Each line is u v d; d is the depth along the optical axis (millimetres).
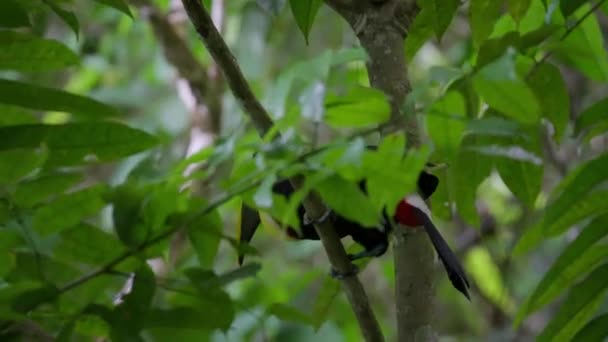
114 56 15109
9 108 5215
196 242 5066
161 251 4969
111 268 4902
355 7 6480
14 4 5113
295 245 12422
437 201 6551
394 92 6266
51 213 4859
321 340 9281
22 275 5277
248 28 14133
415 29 6023
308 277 9914
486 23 5883
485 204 13805
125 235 4707
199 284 5027
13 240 5168
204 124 12172
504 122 4211
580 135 5777
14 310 4840
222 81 12406
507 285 13375
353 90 4238
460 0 5824
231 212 11648
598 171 5289
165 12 12789
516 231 13242
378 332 5789
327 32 14391
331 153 4086
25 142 4801
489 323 13867
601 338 5273
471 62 6129
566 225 5602
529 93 4168
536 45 5535
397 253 6309
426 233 6297
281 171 4207
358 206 4137
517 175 5871
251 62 14406
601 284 5344
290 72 4484
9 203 4984
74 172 4977
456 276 6227
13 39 5113
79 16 14211
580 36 6461
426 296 6238
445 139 4246
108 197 4801
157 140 4973
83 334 5434
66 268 5277
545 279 5426
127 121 14469
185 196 4922
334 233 5488
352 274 5648
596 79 6621
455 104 4172
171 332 5449
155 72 14930
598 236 5367
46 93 5051
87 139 4871
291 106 4473
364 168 4078
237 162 4762
